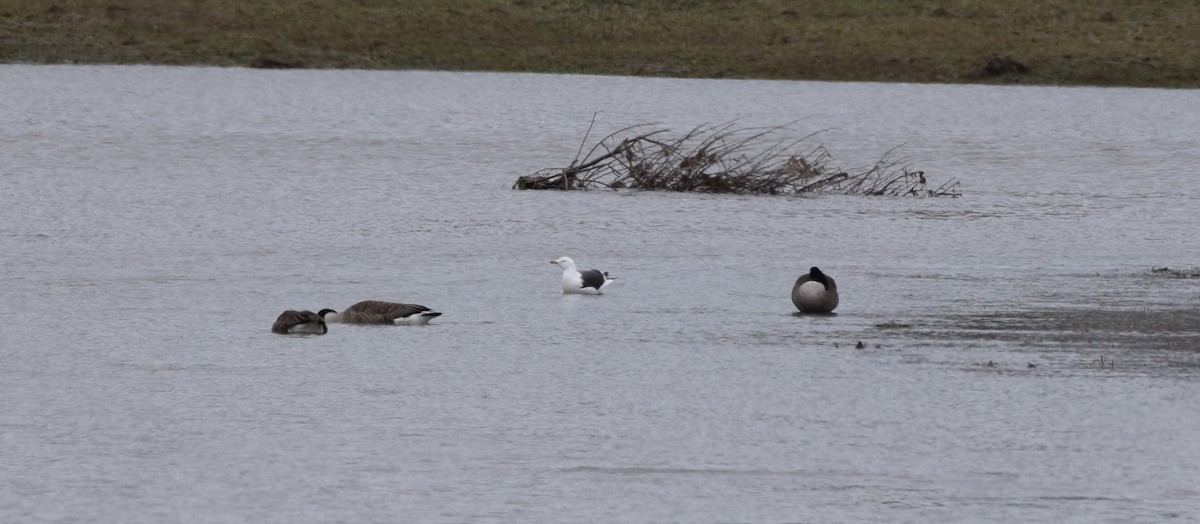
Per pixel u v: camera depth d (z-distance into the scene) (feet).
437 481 39.96
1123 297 68.59
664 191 113.60
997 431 44.78
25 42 215.92
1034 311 64.54
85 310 63.62
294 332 58.65
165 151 140.15
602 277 69.92
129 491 39.17
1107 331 59.77
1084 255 85.20
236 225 93.61
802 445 43.39
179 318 62.03
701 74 221.87
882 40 231.30
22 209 98.48
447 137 159.22
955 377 51.60
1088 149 157.79
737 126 174.81
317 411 46.78
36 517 37.27
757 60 225.76
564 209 102.37
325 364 53.36
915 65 225.15
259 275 74.18
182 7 228.02
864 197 113.50
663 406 47.62
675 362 53.98
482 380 51.06
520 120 176.14
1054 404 47.80
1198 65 225.35
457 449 42.78
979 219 101.55
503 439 43.78
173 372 51.90
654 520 37.09
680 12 239.50
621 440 43.78
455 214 99.86
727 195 112.16
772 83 218.59
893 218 100.99
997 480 40.32
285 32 225.97
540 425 45.32
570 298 68.13
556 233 91.56
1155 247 89.35
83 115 168.96
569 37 230.48
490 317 63.00
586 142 156.66
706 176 114.52
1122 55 228.02
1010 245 89.45
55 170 122.72
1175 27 238.27
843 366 53.31
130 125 161.89
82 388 49.52
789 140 164.14
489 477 40.34
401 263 79.00
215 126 164.45
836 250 86.12
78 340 57.21
